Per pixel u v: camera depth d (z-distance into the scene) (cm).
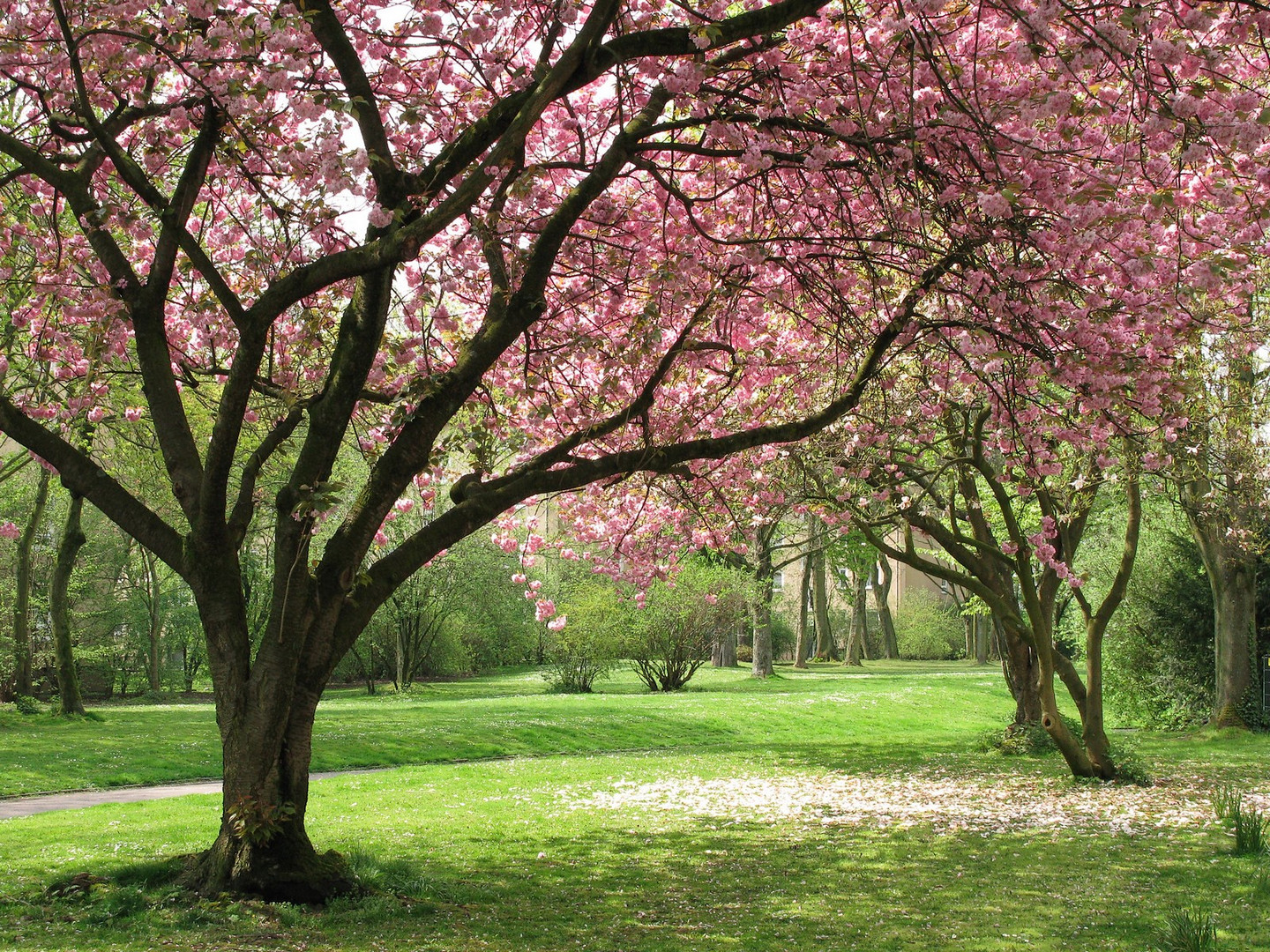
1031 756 2031
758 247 860
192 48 716
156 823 1316
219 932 736
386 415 1103
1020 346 845
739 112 819
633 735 2748
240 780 837
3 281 1030
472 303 1152
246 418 1166
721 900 930
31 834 1235
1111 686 2909
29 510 3962
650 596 3944
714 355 1145
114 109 940
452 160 809
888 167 761
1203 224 817
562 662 4428
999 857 1107
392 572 895
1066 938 784
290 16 670
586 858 1135
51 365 1203
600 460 913
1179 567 2775
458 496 935
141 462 2486
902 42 726
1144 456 1217
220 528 838
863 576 5678
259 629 3966
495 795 1653
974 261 806
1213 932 723
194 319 1008
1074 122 760
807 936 798
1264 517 2270
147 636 4712
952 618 7231
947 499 1734
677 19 922
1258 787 1587
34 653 4000
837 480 1578
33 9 861
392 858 1114
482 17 833
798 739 2877
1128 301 801
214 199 1086
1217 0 647
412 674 4694
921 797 1563
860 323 955
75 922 762
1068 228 755
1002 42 827
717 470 1352
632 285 1075
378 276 834
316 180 802
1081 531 1723
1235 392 1784
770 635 4784
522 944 750
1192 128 627
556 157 1051
